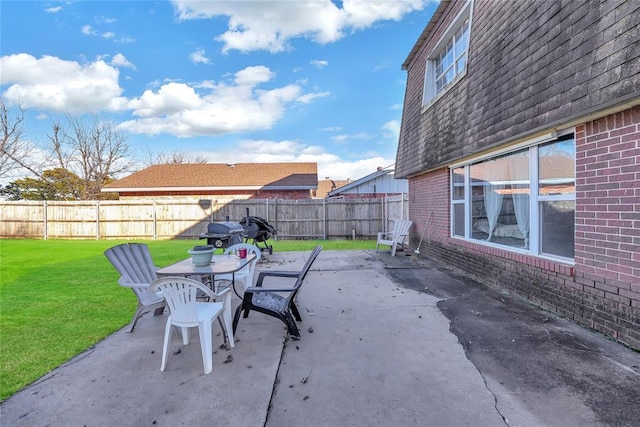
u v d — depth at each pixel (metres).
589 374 2.75
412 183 10.20
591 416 2.22
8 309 4.65
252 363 3.08
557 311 4.17
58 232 14.84
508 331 3.68
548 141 4.37
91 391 2.63
